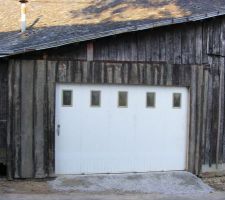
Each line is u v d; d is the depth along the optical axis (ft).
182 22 38.11
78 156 38.01
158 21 37.01
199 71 40.29
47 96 36.86
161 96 39.60
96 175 38.09
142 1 45.24
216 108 41.37
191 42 40.11
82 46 37.35
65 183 36.17
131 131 39.01
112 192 34.68
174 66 39.52
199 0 44.34
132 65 38.45
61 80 37.06
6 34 43.78
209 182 39.63
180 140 40.19
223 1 44.11
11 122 36.55
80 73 37.37
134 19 39.06
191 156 40.09
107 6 46.03
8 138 36.55
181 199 33.50
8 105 36.47
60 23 42.88
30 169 36.86
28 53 36.45
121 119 38.75
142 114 39.19
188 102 40.22
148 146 39.45
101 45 37.73
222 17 41.50
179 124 40.14
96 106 38.19
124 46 38.22
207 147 41.04
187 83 39.91
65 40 35.32
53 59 36.88
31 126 36.78
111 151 38.63
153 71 38.99
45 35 39.01
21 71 36.50
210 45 40.91
